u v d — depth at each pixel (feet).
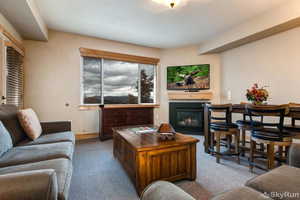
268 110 6.30
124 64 14.89
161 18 10.15
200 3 8.54
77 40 12.57
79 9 9.02
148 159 5.39
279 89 10.00
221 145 9.55
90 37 13.05
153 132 7.35
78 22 10.58
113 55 13.91
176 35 12.90
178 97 15.26
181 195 2.18
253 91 7.79
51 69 11.73
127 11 9.29
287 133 6.18
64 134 7.43
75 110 12.50
